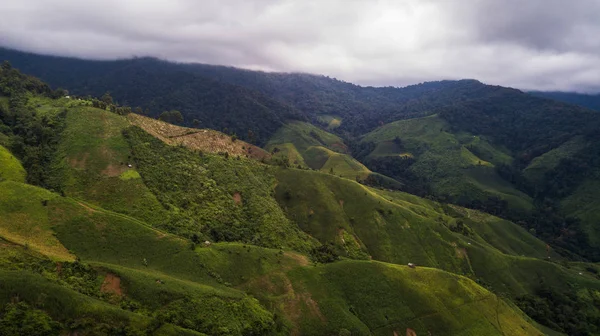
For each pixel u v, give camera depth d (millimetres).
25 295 53938
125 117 128625
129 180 101375
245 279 84500
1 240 65375
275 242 108875
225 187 121312
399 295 94250
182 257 81125
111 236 79188
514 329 95438
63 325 53625
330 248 118625
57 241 73062
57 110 121938
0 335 48594
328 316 83562
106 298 63156
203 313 67625
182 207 102750
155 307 65000
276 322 76188
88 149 106562
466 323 92250
